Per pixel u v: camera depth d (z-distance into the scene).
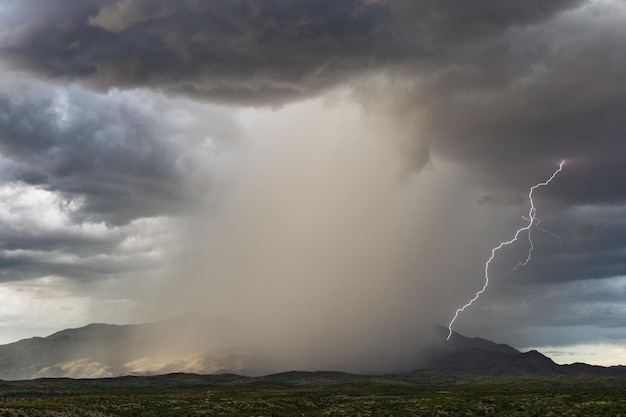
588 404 179.50
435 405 197.38
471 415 177.00
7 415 169.12
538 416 165.38
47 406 191.38
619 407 169.38
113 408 199.75
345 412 189.88
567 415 163.00
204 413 196.38
